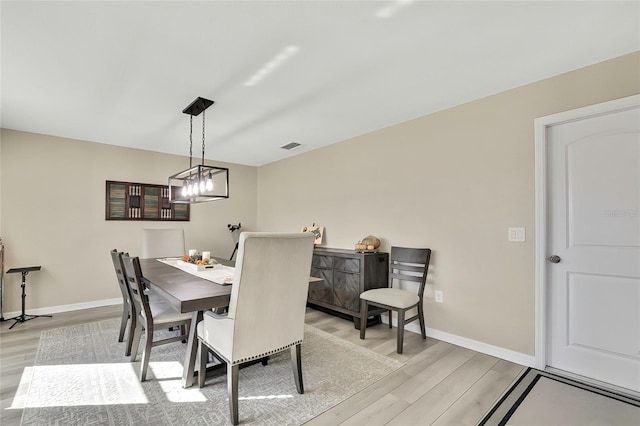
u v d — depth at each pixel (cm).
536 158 242
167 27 176
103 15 165
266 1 155
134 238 444
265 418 178
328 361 253
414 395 203
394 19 170
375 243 350
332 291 366
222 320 182
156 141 414
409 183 334
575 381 218
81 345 279
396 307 274
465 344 282
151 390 206
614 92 209
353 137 398
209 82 243
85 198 407
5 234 356
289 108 298
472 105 283
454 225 294
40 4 155
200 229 513
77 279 399
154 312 232
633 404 192
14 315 358
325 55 206
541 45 196
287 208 512
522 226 250
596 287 220
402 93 267
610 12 165
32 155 372
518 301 251
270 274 182
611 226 214
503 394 203
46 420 174
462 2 157
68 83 243
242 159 532
